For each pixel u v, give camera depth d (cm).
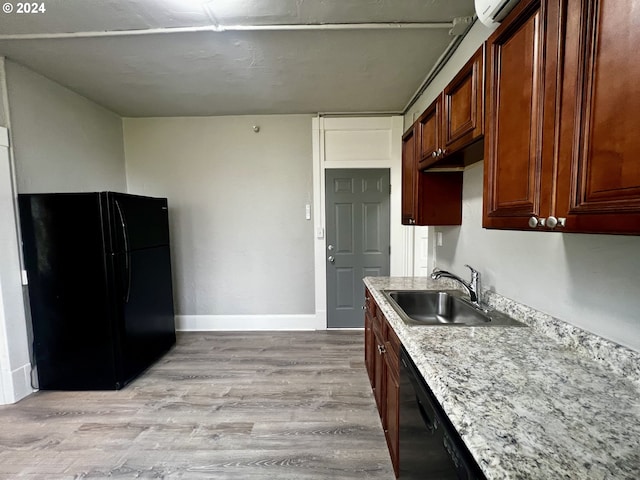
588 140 67
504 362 95
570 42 71
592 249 101
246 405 204
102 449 166
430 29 186
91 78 244
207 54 211
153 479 147
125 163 339
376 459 157
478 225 179
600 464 55
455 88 138
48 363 224
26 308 220
